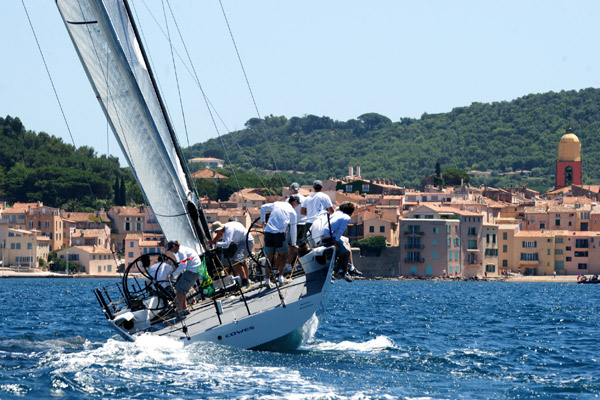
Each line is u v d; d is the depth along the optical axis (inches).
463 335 3036.4
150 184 2171.5
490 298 7490.2
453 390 1672.0
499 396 1640.0
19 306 4744.1
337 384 1635.1
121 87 2144.4
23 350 2150.6
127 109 2145.7
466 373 1902.1
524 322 3900.1
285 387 1582.2
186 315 1937.7
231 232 2062.0
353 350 2212.1
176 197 2177.7
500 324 3725.4
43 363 1827.0
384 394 1569.9
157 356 1809.8
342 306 5157.5
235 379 1632.6
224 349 1838.1
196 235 2194.9
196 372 1679.4
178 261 1974.7
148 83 2165.4
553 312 4987.7
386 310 4798.2
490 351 2445.9
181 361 1774.1
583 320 4109.3
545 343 2753.4
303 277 2039.9
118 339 2293.3
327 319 3720.5
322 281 1961.1
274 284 1995.6
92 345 2290.8
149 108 2165.4
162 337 1866.4
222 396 1503.4
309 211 2028.8
